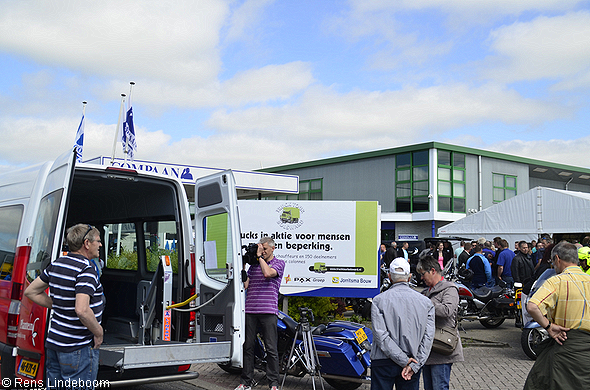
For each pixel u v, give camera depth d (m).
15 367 4.45
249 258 5.67
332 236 9.72
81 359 3.71
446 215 30.09
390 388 4.17
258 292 5.82
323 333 6.25
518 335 10.49
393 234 31.45
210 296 5.36
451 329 4.57
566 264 4.37
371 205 9.71
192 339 5.52
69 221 8.02
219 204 5.28
